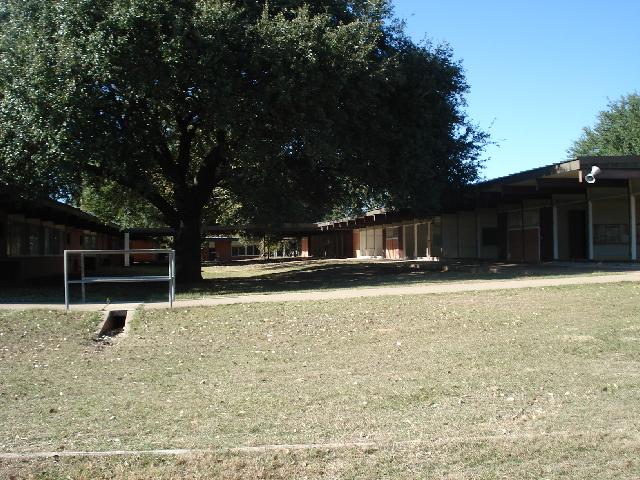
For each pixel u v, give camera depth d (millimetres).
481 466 5039
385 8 23109
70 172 18469
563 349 9211
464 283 17812
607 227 25781
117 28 18000
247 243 72500
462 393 7203
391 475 4902
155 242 67500
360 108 21422
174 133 24922
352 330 11461
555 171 21125
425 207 26641
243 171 23016
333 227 49875
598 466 4988
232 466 5086
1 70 19000
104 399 7480
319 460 5207
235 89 19078
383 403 6902
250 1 20406
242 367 9148
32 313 13352
